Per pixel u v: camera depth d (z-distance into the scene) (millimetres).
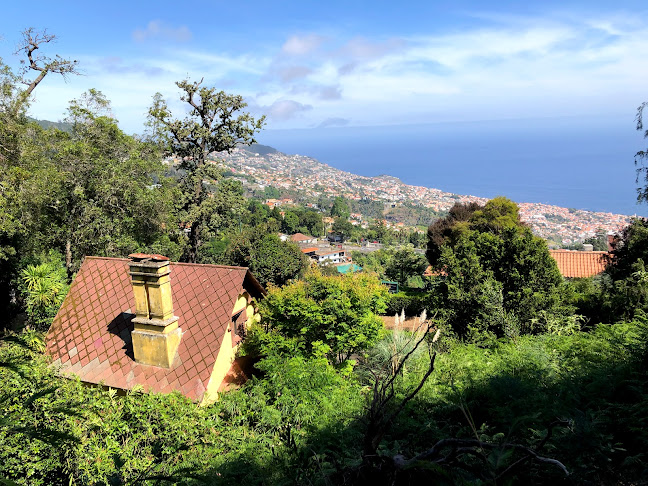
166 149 21141
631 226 14953
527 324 11188
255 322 9945
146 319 8391
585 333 8102
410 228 130750
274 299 9945
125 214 17906
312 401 6527
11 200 14156
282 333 9688
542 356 6059
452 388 5145
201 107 21453
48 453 4293
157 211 18344
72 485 4348
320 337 9867
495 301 11289
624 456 2822
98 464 4617
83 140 17609
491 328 11227
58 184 15695
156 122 20484
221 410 7289
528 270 12211
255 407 6754
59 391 5207
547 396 4324
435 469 1739
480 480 1844
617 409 3621
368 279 10820
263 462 4184
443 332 10898
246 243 20844
